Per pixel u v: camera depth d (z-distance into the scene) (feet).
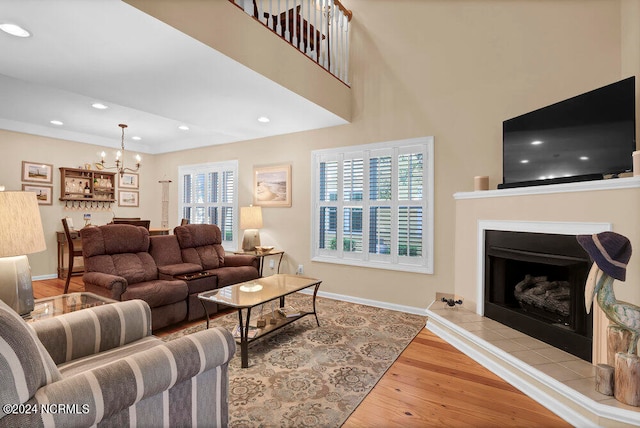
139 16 6.01
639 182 5.90
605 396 5.53
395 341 9.23
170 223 20.49
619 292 6.27
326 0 11.87
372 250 12.80
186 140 19.66
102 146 19.54
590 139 7.33
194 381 4.19
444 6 11.37
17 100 13.21
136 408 3.58
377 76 12.64
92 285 9.75
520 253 8.25
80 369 4.59
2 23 6.17
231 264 13.85
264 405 6.19
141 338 5.93
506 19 10.34
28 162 16.58
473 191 10.05
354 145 13.15
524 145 8.86
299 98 10.41
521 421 5.77
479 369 7.63
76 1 5.55
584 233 6.79
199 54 7.52
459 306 10.25
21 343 2.94
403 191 12.13
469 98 10.87
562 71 9.46
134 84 9.25
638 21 7.88
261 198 15.90
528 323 8.09
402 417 5.85
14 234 5.35
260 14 11.80
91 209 19.06
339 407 6.14
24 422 2.71
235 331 8.71
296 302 13.20
